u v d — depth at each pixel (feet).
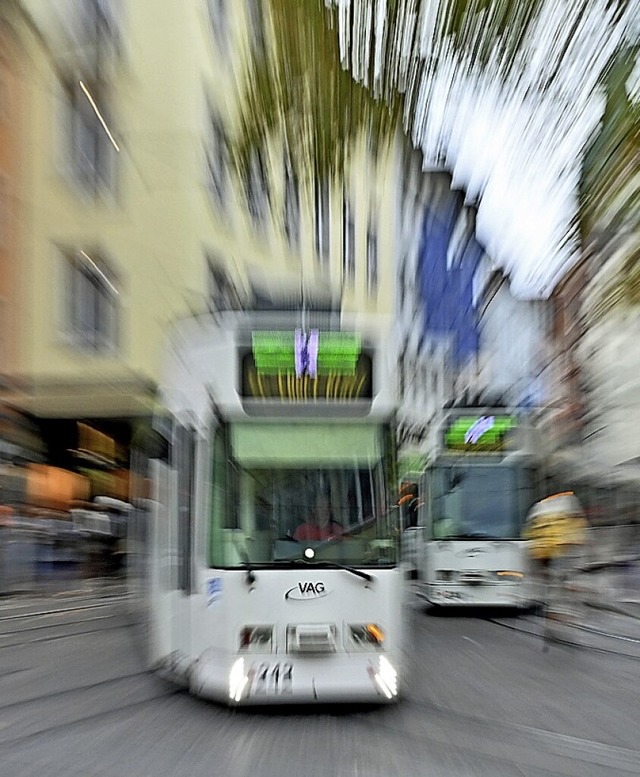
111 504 74.08
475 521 53.01
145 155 83.71
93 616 50.75
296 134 28.19
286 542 26.40
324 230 85.76
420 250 97.50
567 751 23.54
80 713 26.81
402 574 26.86
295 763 21.91
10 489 78.33
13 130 82.38
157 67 83.46
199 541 26.78
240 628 25.75
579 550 57.67
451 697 29.71
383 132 25.90
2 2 73.26
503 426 54.08
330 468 27.02
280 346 27.61
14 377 81.56
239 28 31.91
